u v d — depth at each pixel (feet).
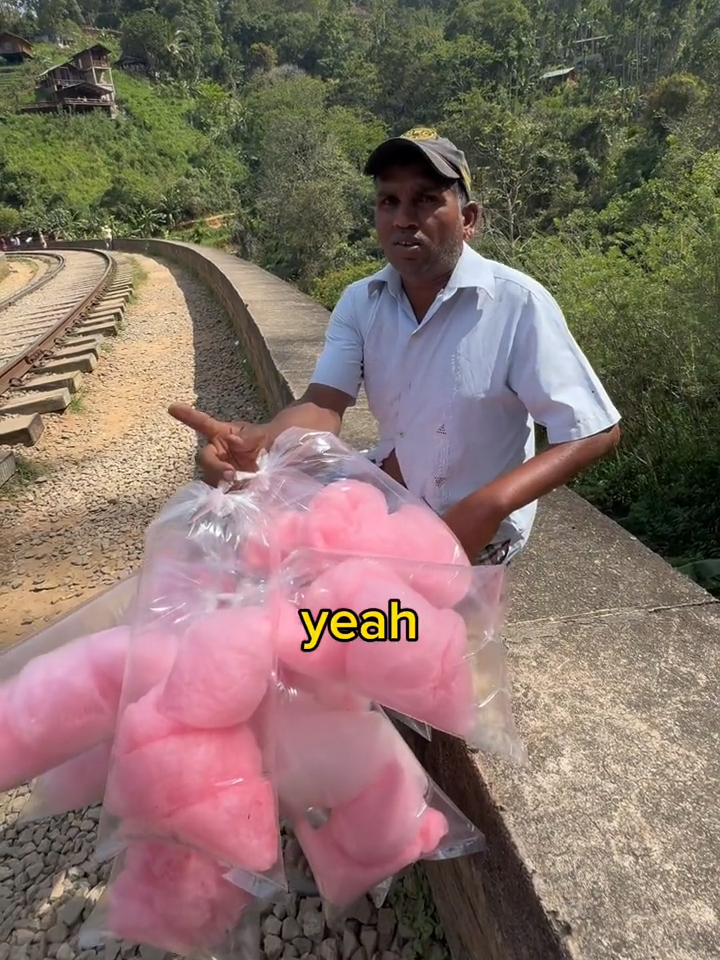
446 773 5.73
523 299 5.84
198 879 3.98
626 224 33.88
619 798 4.77
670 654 6.21
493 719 4.60
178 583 4.27
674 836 4.48
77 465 20.12
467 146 92.63
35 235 169.78
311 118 156.25
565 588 7.36
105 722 4.11
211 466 5.90
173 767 3.56
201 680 3.62
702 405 14.94
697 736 5.27
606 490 14.84
